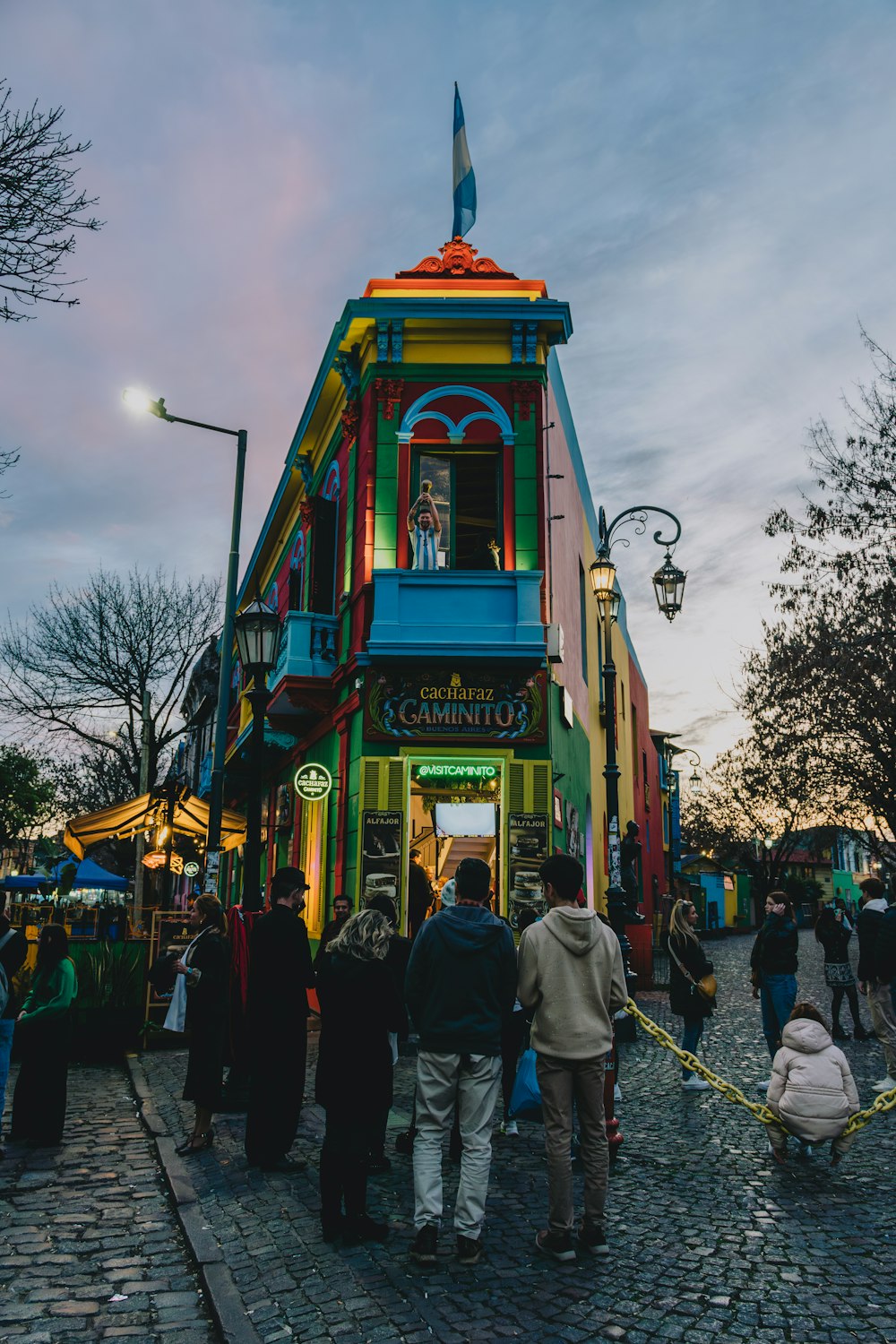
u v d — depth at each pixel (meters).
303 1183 6.01
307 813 17.42
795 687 24.30
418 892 13.41
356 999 5.21
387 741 13.28
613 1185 6.03
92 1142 7.33
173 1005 7.91
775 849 50.38
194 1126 6.82
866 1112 6.46
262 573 26.47
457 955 4.98
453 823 13.55
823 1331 4.02
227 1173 6.23
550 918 5.09
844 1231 5.20
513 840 12.97
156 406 15.23
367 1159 5.09
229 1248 4.91
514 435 14.09
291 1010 6.53
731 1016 15.02
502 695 13.33
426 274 15.03
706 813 50.91
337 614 15.41
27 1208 5.73
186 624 33.28
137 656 32.41
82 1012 11.47
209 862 13.91
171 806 18.08
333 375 15.70
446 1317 4.12
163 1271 4.79
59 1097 7.32
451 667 13.35
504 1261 4.75
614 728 12.45
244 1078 8.22
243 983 8.23
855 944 40.59
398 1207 5.61
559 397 17.61
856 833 33.69
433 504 14.03
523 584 13.45
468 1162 4.81
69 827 17.89
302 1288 4.41
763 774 30.00
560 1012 4.92
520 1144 7.25
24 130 7.35
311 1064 10.34
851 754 25.88
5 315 7.64
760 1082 9.56
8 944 7.38
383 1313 4.15
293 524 21.30
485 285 14.71
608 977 5.05
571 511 18.61
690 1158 6.72
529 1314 4.16
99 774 37.69
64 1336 4.07
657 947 29.66
